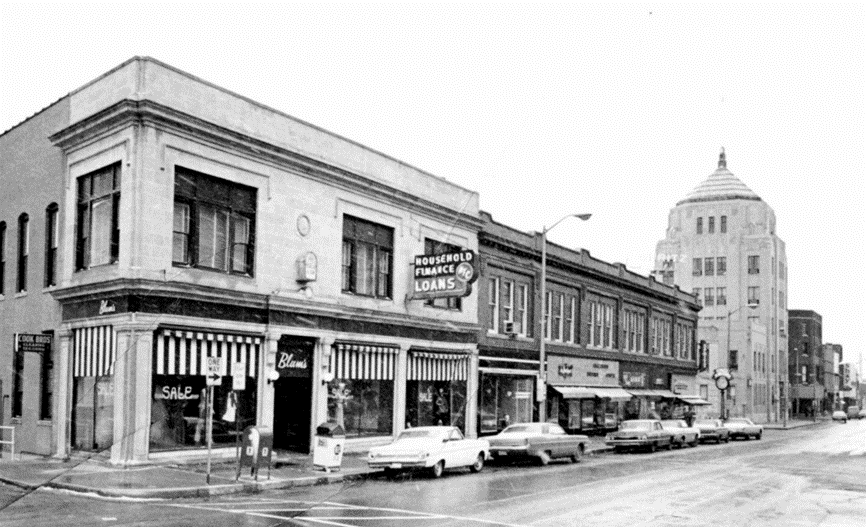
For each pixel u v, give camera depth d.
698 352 67.88
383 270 30.98
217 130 23.44
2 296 27.20
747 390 89.12
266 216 25.28
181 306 22.31
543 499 18.58
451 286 30.50
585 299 47.38
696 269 104.81
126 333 21.33
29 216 26.25
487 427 37.03
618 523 15.38
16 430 25.66
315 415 26.81
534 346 41.03
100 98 23.12
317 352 27.05
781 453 37.91
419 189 32.78
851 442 49.88
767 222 104.38
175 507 15.98
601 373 48.56
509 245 39.03
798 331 129.88
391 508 16.58
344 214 28.80
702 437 47.25
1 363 26.98
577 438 30.06
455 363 34.59
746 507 18.30
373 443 29.41
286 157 25.88
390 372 30.61
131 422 21.11
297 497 18.22
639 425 38.25
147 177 21.70
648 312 57.03
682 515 16.75
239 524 13.95
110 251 22.50
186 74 22.94
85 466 21.17
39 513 14.68
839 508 18.41
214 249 23.81
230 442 23.70
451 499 18.25
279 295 25.25
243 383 20.09
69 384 23.38
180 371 22.28
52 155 25.20
